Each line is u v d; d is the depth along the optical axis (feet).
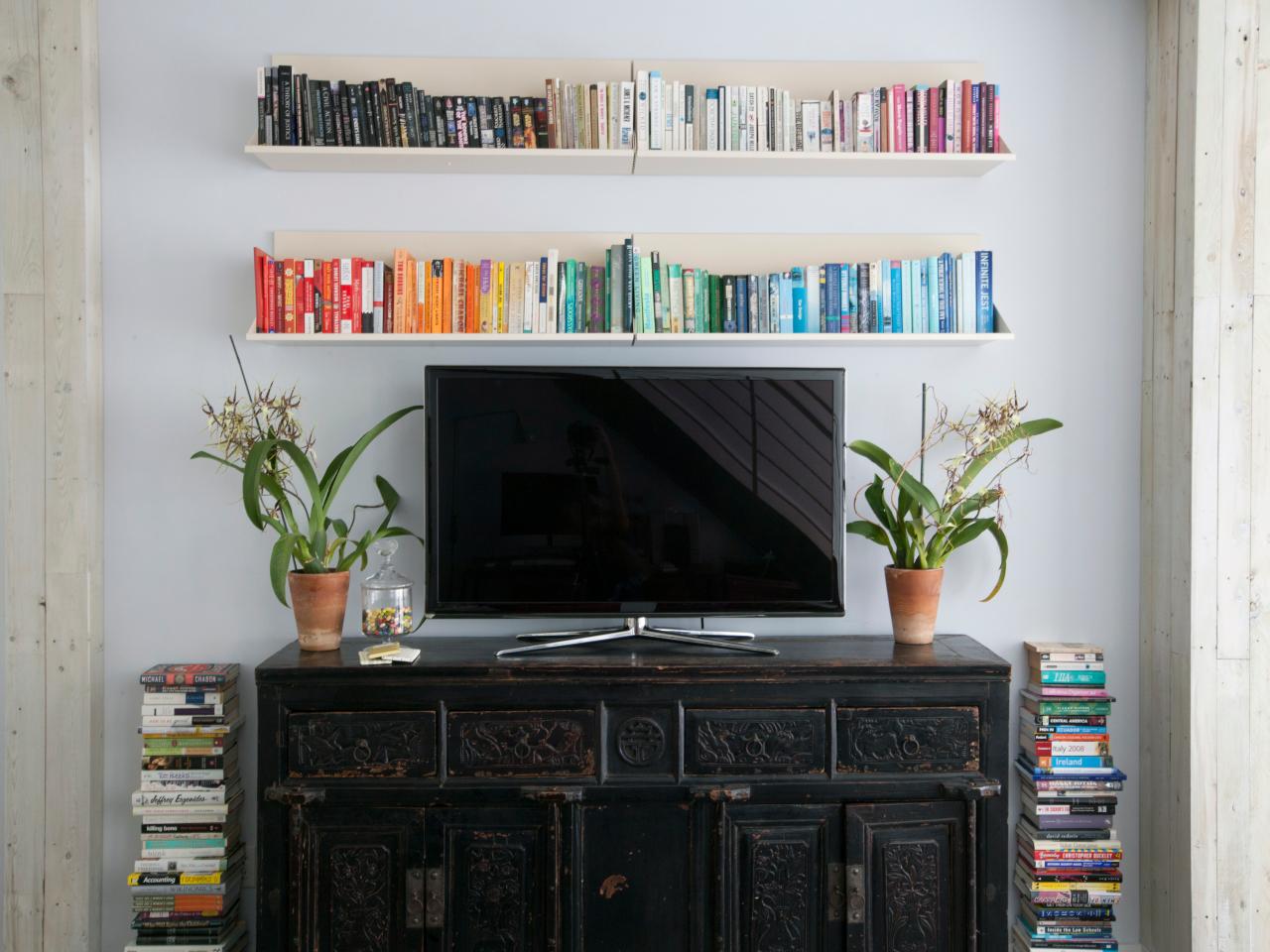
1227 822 7.68
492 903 7.14
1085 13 8.55
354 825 7.12
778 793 7.20
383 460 8.46
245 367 8.38
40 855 7.97
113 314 8.29
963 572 8.63
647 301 8.00
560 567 7.82
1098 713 8.04
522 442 7.82
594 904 7.17
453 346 8.44
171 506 8.35
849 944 7.16
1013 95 8.55
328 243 8.30
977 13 8.53
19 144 7.93
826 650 7.81
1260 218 7.68
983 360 8.59
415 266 7.93
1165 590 8.14
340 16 8.34
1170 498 8.06
